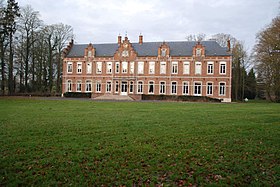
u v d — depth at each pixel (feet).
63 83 182.80
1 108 72.79
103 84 176.45
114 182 19.13
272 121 49.60
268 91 154.81
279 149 27.99
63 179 19.56
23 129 38.55
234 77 203.31
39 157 24.76
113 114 60.23
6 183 18.84
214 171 21.42
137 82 170.60
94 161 23.80
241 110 75.41
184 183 19.07
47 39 189.37
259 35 149.18
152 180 19.56
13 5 153.28
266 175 20.57
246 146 29.27
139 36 182.09
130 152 26.63
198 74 160.35
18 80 202.69
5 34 148.56
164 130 38.93
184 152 26.66
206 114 62.18
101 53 181.47
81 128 40.04
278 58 137.59
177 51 167.94
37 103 95.96
